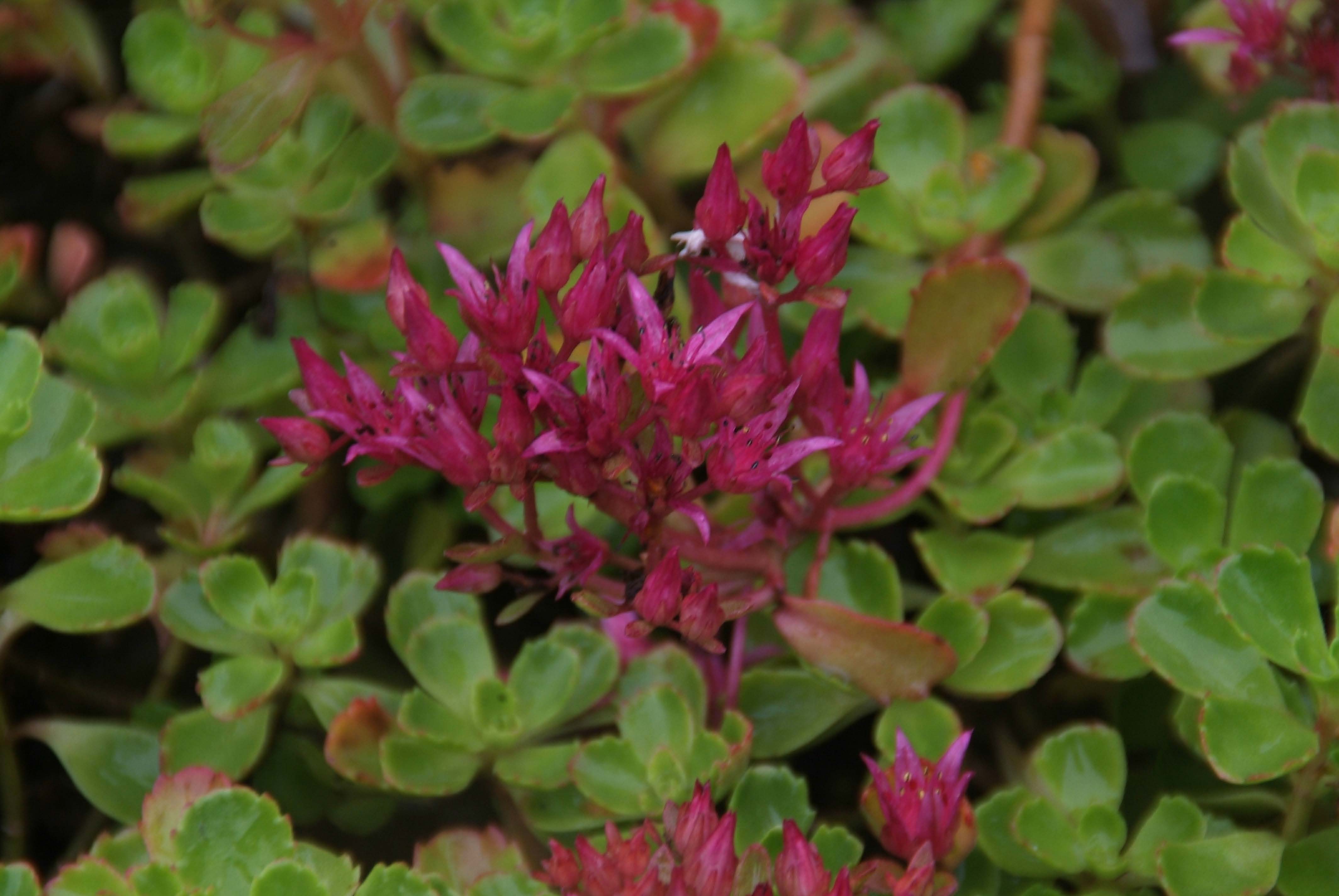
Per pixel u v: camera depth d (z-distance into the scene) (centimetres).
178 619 46
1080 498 46
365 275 48
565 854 43
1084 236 48
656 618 43
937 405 47
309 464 43
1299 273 46
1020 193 48
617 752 45
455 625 46
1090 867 44
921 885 42
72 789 47
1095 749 44
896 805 43
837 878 42
